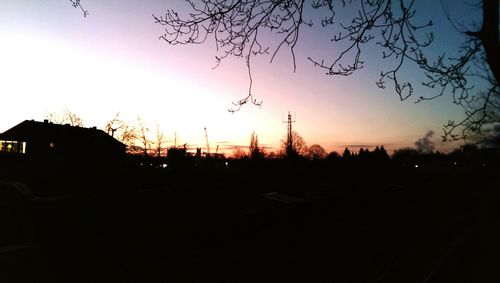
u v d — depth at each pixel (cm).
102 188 2225
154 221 1944
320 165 6084
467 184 7125
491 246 1959
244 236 1783
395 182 5547
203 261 1398
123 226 1762
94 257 1281
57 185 2527
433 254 1798
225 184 2597
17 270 1075
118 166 3441
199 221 1977
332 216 2692
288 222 2258
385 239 2142
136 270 1231
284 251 1683
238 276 1291
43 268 1135
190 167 4338
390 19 440
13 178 2903
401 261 1664
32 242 1368
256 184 3089
